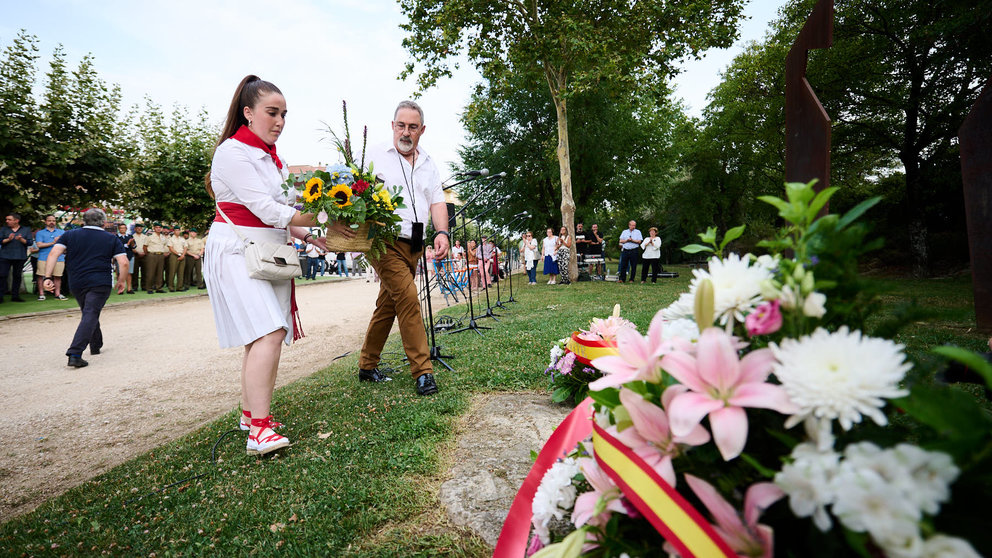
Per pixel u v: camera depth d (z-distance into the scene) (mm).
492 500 1842
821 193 661
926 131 14547
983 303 2412
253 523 1801
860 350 570
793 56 1855
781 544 641
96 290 5652
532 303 8664
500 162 21719
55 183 13930
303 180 2646
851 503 498
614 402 777
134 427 3461
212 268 2467
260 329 2402
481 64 14539
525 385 3320
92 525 1856
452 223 5863
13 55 13180
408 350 3260
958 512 521
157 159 18906
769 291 668
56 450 3072
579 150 20719
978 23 11266
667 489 654
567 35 12500
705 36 12836
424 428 2566
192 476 2271
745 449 689
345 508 1851
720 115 22172
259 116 2475
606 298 8914
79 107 14703
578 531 787
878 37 14273
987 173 2387
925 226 14523
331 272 25953
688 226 26938
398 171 3480
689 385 661
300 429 2742
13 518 2152
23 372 5301
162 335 7613
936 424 513
